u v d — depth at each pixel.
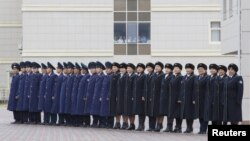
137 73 22.75
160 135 19.89
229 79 20.09
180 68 21.61
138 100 22.48
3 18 58.25
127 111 22.81
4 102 56.50
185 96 20.95
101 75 24.06
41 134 20.45
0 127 24.28
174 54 47.62
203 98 20.70
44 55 47.75
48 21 47.78
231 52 26.11
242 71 23.38
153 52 47.75
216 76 20.44
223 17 27.97
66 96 25.14
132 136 19.48
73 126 25.12
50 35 47.81
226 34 27.14
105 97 23.72
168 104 21.47
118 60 48.03
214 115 20.28
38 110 26.03
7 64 58.41
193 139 18.16
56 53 47.75
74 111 24.78
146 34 48.09
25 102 26.23
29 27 47.81
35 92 26.16
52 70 26.11
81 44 47.81
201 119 20.73
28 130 22.52
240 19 23.50
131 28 48.06
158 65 22.19
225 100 20.05
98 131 21.94
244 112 23.11
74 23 47.81
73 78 25.08
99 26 47.88
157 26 47.78
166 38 47.69
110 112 23.50
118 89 23.19
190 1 47.56
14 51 58.25
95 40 47.88
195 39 47.62
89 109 24.34
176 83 21.28
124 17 48.06
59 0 47.72
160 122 22.12
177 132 21.42
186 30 47.66
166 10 47.69
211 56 47.44
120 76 23.22
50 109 25.75
